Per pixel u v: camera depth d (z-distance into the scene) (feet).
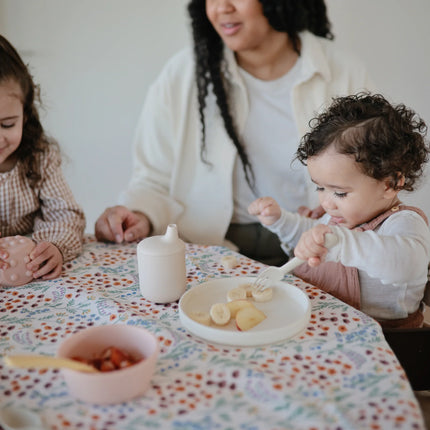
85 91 7.46
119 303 2.83
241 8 4.44
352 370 2.15
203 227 5.32
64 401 1.96
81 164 7.84
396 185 3.00
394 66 6.85
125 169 7.92
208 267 3.39
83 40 7.21
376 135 2.85
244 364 2.17
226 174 5.20
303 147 3.26
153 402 1.95
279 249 5.27
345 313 2.65
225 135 5.20
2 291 3.08
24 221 4.12
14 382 2.11
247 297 2.85
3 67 3.32
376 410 1.89
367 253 2.70
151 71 7.40
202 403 1.94
